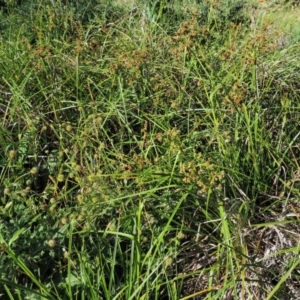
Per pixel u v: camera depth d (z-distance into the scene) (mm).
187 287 2467
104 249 2455
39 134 3223
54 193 2699
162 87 3477
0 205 2738
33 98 3512
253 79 3291
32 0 5090
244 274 2289
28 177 2910
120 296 2258
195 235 2588
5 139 3102
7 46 4125
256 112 3104
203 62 3533
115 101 3314
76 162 2910
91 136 3088
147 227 2488
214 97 3133
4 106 3371
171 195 2641
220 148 2896
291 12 6898
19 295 2164
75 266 2393
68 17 4805
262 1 6855
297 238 2520
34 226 2578
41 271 2398
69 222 2461
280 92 3434
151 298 2336
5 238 2414
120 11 5281
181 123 3273
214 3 4430
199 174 2559
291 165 3035
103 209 2543
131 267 2211
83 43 3938
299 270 2422
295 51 4113
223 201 2500
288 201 2773
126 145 3223
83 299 2219
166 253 2426
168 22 4824
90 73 3678
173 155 2809
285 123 3219
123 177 2572
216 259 2492
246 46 3500
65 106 3449
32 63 3680
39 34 3998
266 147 2988
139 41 4191
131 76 3439
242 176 2863
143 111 3295
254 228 2484
